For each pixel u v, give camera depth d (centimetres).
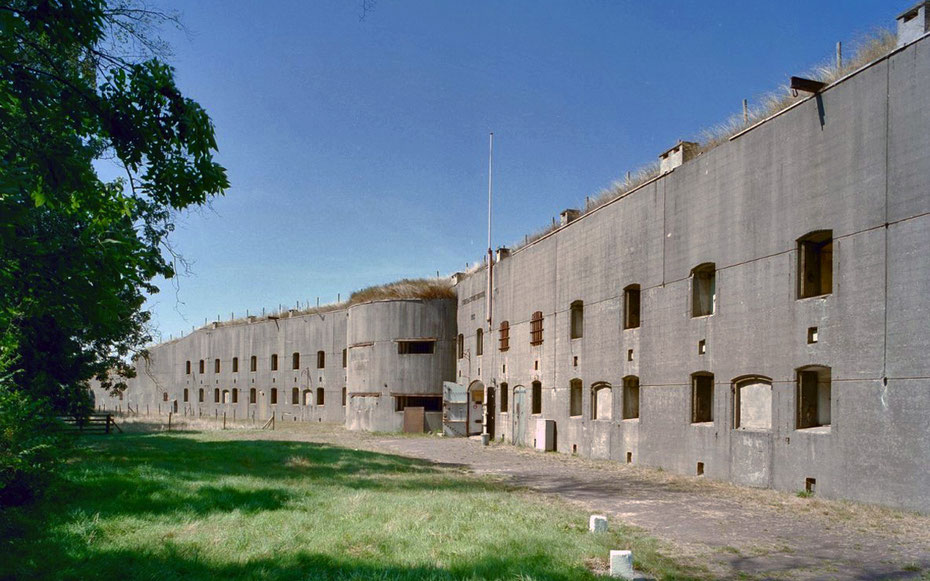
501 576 743
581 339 2539
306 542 903
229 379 6662
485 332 3522
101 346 2191
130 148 669
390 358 4147
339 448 2583
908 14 1330
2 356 991
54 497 1105
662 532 1075
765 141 1672
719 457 1769
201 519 1037
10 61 585
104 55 655
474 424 3741
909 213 1288
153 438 2959
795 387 1541
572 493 1546
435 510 1162
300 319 5869
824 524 1153
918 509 1234
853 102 1430
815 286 1569
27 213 538
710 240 1855
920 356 1248
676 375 1969
